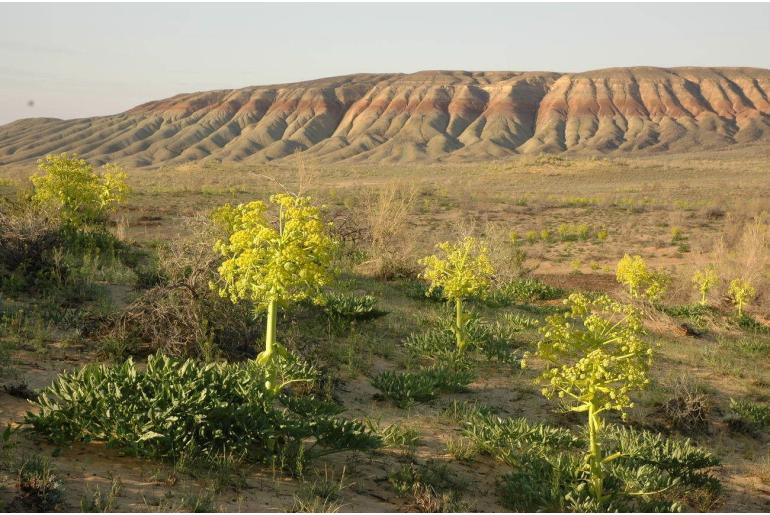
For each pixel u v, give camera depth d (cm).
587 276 2675
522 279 2280
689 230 4009
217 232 1209
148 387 661
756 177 9050
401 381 982
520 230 3981
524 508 677
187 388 651
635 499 745
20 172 5597
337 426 699
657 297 1898
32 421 615
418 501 632
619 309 724
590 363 695
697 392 1150
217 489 568
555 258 3108
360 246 2225
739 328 1941
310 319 1266
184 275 1050
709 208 4994
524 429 847
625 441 862
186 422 628
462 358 1176
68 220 1620
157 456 611
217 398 648
